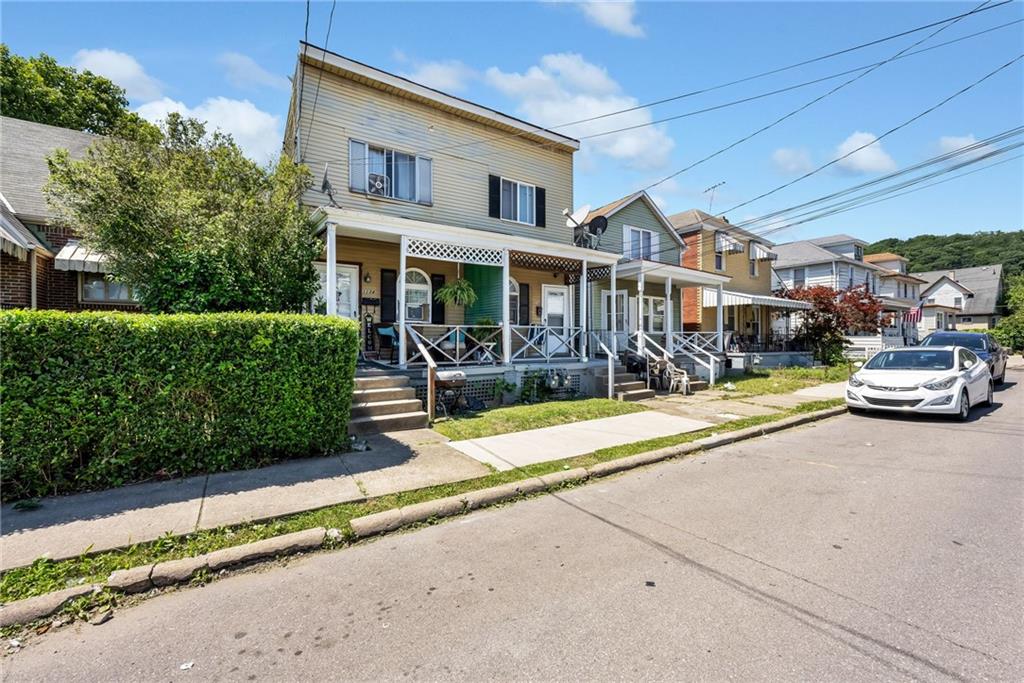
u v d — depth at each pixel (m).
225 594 3.25
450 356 10.46
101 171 7.00
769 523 4.30
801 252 33.44
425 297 13.36
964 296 47.50
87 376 4.89
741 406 10.66
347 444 6.67
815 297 23.03
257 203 7.92
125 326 5.07
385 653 2.56
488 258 11.12
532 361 11.70
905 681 2.28
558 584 3.27
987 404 10.68
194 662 2.53
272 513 4.35
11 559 3.49
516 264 13.60
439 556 3.76
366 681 2.35
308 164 11.10
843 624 2.75
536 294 15.47
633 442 7.18
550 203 15.45
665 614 2.88
